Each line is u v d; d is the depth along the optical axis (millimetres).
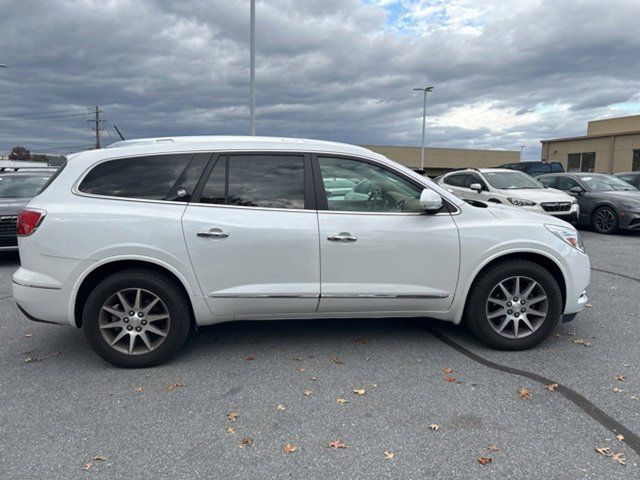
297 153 4191
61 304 3914
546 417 3238
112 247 3859
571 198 11242
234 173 4098
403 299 4188
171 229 3906
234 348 4473
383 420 3227
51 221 3867
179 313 4023
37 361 4250
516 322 4316
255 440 3012
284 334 4816
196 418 3273
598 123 37438
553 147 36281
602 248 9984
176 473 2699
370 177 4242
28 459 2828
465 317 4430
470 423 3178
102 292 3918
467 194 12195
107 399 3541
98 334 3977
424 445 2939
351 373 3936
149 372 3994
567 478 2629
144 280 3939
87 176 4012
